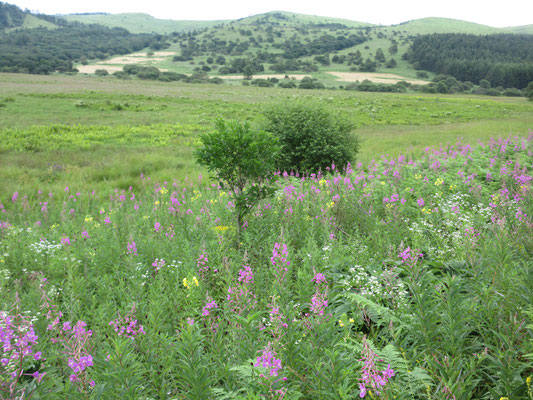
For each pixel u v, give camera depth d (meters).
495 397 2.69
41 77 107.38
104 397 2.50
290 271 4.75
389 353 2.77
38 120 34.03
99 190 14.40
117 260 5.97
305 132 14.92
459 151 15.41
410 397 2.59
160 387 2.89
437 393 2.57
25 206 10.54
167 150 23.27
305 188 10.07
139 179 15.71
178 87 98.19
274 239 6.16
